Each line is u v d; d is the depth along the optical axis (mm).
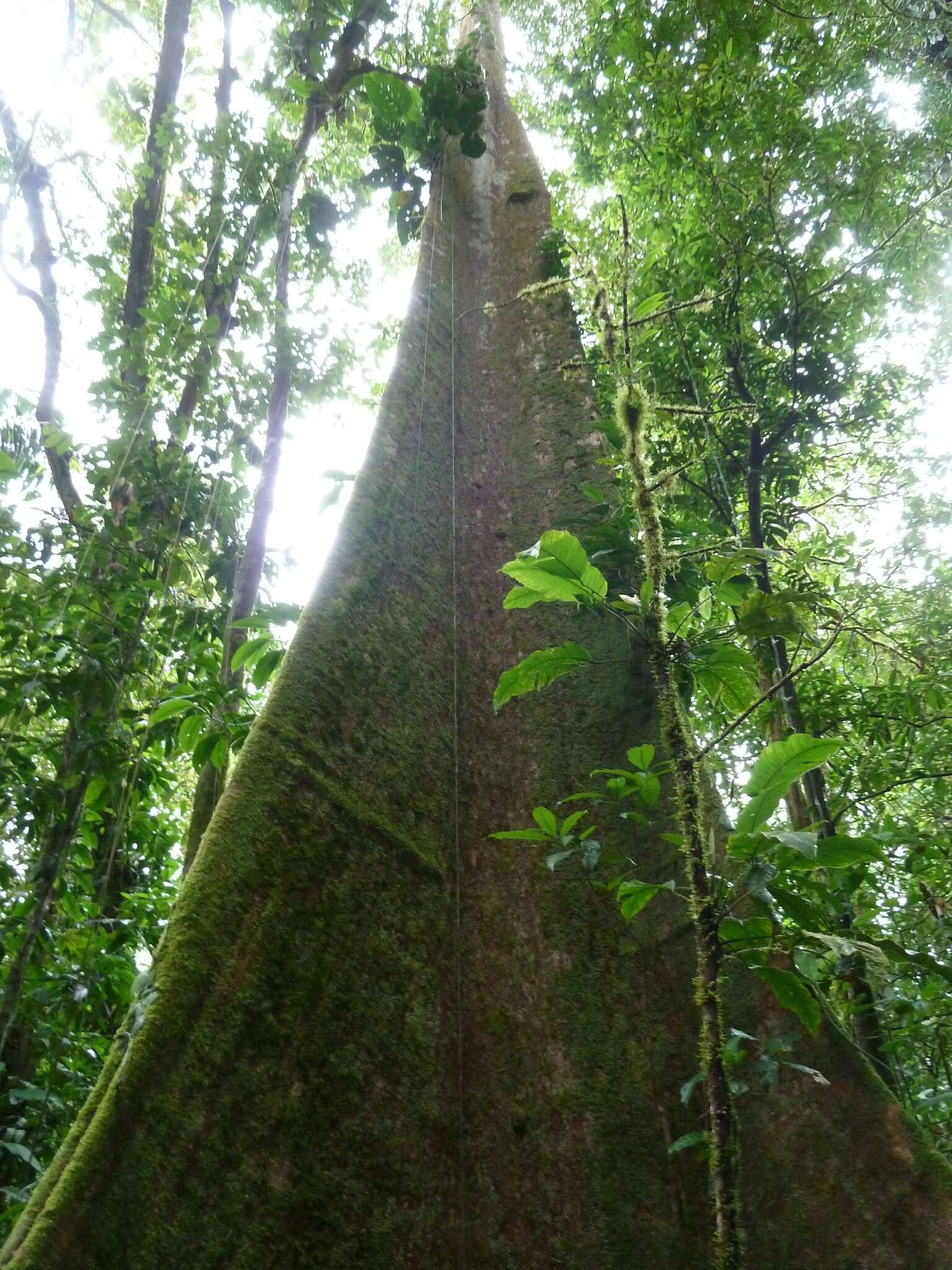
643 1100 2703
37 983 3576
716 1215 1944
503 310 5332
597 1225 2527
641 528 2906
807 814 4730
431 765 3332
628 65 7262
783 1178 2412
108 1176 1983
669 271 5918
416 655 3555
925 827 5254
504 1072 2811
